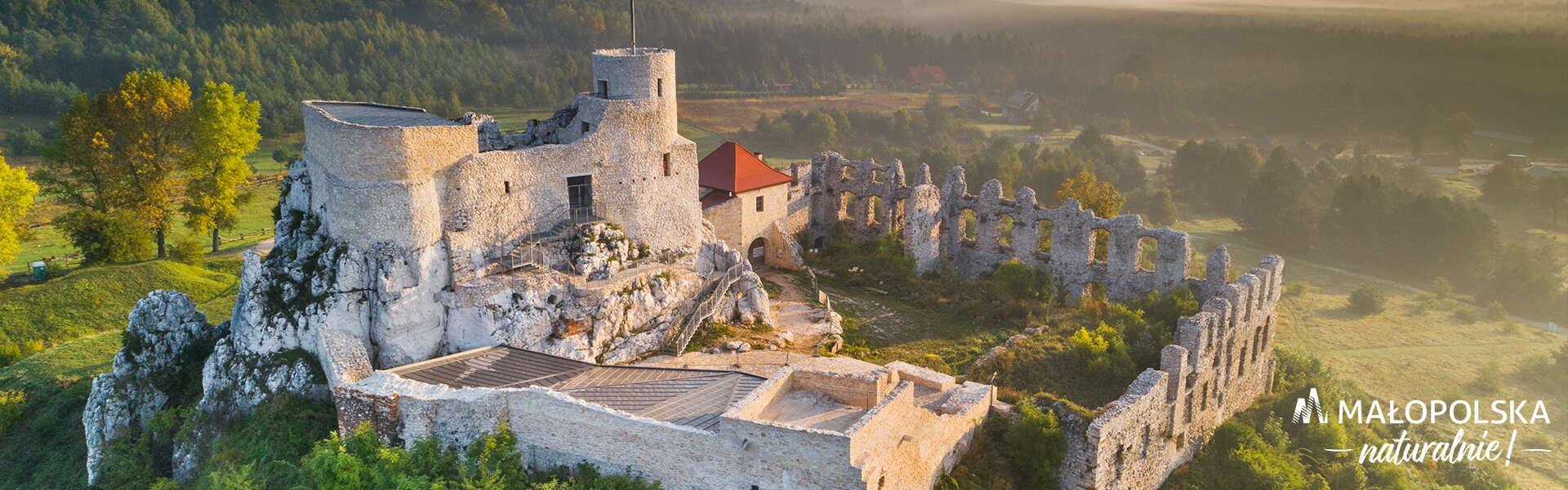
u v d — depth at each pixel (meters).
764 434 37.19
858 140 183.88
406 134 48.06
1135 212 147.75
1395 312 109.50
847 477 36.09
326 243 50.41
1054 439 46.19
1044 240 86.19
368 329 49.50
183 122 83.44
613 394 43.75
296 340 49.00
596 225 54.84
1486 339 100.94
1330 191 155.12
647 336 54.72
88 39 181.75
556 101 184.25
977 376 54.56
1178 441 54.47
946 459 44.16
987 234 78.56
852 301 67.69
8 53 172.00
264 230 108.25
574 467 41.69
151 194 83.94
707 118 191.50
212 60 173.38
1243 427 58.25
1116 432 46.97
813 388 43.50
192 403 52.75
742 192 73.38
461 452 42.84
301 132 164.00
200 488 44.97
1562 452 75.50
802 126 180.75
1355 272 126.94
